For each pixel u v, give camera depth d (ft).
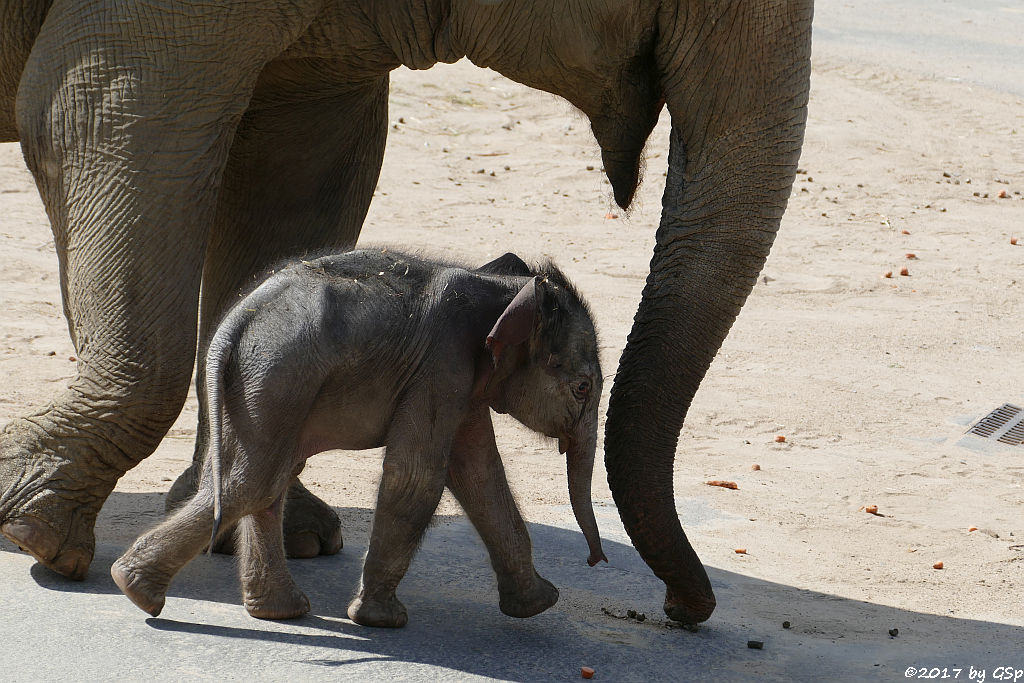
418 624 29.78
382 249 29.84
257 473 27.14
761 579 37.14
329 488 42.55
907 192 99.40
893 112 119.75
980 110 121.80
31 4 32.01
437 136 108.27
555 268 30.66
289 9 30.25
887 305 73.51
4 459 30.32
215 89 29.78
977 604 36.14
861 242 86.63
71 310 30.22
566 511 41.63
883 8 164.25
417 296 28.55
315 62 33.53
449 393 28.32
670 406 30.14
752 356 63.52
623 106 32.01
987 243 87.86
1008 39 151.33
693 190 30.76
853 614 34.53
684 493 45.27
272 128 35.40
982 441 53.83
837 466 49.96
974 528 43.32
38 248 75.25
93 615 28.09
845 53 137.80
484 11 31.42
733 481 47.09
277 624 28.63
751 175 30.35
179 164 29.43
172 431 48.52
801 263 81.30
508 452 48.67
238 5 29.50
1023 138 114.93
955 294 76.18
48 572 30.81
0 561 31.45
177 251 29.58
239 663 25.99
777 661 29.78
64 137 29.37
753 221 30.45
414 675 26.27
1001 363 64.59
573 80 31.91
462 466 29.99
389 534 28.55
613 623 31.60
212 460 26.50
